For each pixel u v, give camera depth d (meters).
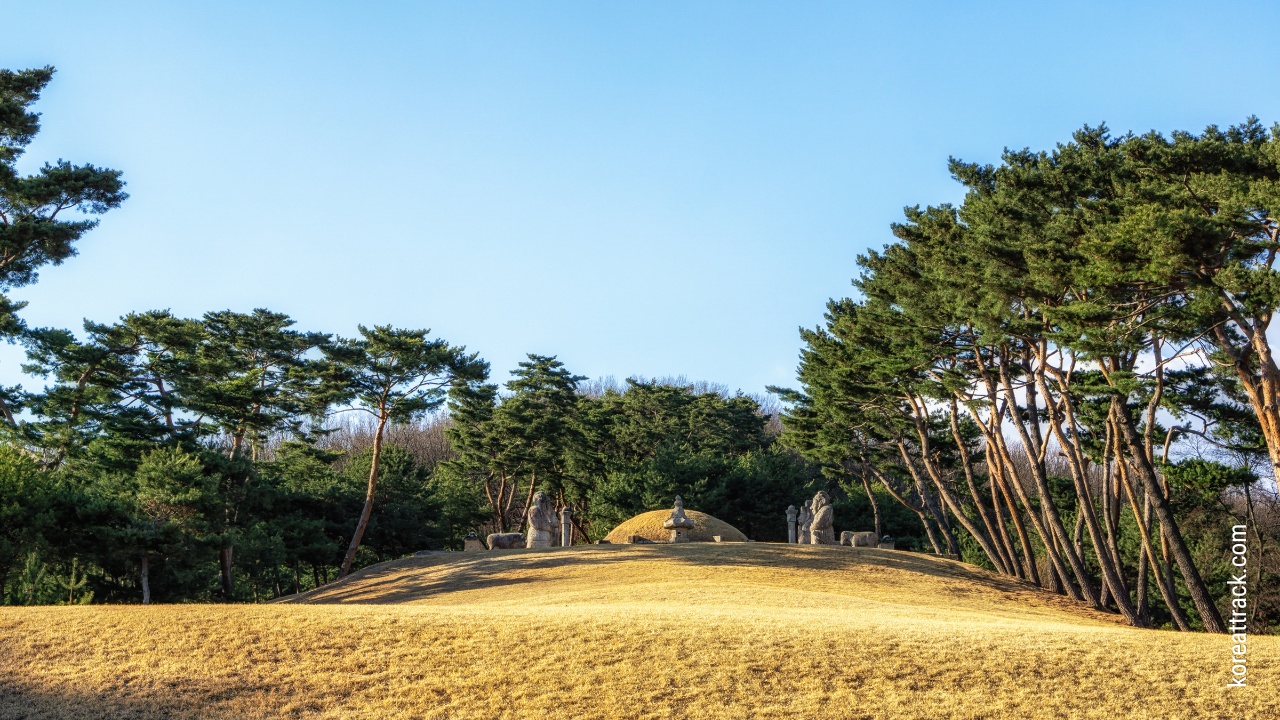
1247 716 18.06
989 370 42.97
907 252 41.66
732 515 81.94
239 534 51.66
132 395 55.03
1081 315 29.23
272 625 22.20
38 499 38.97
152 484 43.66
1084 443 41.41
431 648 20.86
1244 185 25.28
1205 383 37.12
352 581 49.25
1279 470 26.78
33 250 49.31
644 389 99.06
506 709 18.11
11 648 20.50
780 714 18.02
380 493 71.38
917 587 42.62
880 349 45.09
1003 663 20.34
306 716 17.77
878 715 18.03
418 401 62.72
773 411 144.12
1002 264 32.94
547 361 84.25
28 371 51.53
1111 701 18.66
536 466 80.56
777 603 31.70
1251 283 25.12
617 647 20.88
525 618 23.06
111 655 20.17
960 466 61.41
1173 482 36.38
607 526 80.69
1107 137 34.75
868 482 72.50
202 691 18.58
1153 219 24.70
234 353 66.94
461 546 82.12
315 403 63.50
